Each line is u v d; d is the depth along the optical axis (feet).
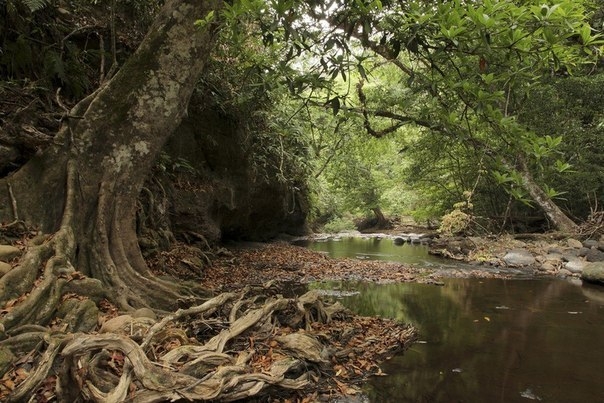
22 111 17.81
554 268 34.14
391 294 25.59
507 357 15.30
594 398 12.18
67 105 22.00
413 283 29.12
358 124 40.91
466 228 48.91
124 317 12.91
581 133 43.27
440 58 11.64
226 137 36.63
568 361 14.94
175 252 27.35
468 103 11.84
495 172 12.17
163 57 17.19
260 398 11.40
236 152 38.04
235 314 14.79
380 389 12.62
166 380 9.87
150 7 29.58
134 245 17.48
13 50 19.85
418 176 59.72
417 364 14.62
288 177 47.06
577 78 41.42
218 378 10.54
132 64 17.30
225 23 15.08
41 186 16.16
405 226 87.10
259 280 28.09
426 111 12.81
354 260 38.93
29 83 20.07
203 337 13.92
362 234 75.00
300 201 58.18
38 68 21.52
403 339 16.60
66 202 16.11
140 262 17.48
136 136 17.22
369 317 19.25
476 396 12.22
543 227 52.29
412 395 12.21
